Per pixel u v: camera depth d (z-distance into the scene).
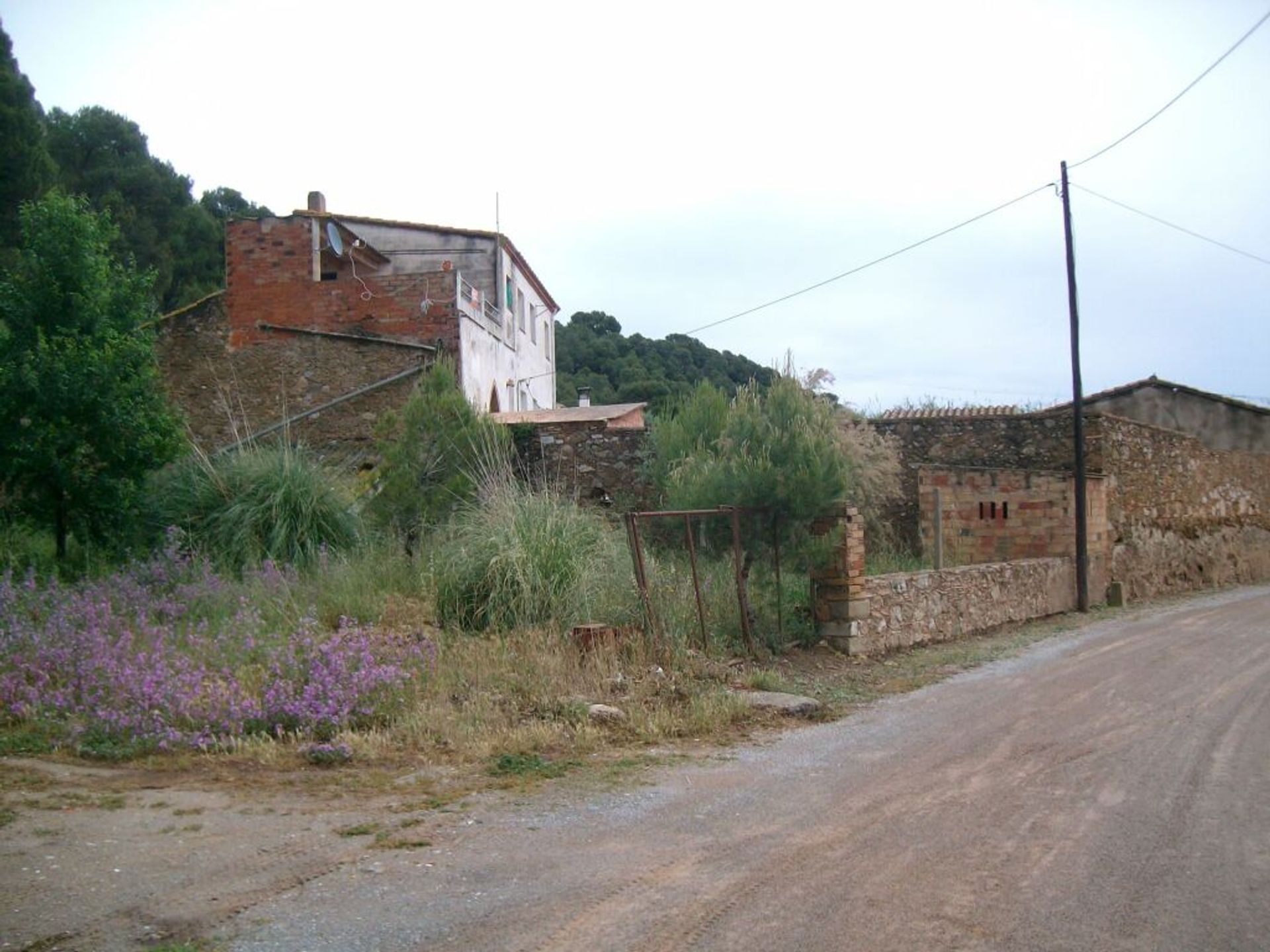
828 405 12.75
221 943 4.08
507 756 7.06
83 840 5.27
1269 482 28.23
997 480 18.58
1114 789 6.23
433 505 14.16
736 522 11.09
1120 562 20.25
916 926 4.20
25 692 7.76
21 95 26.95
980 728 8.10
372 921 4.28
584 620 10.67
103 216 13.96
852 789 6.36
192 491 13.96
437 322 21.30
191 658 8.66
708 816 5.79
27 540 13.61
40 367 12.44
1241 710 8.55
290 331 21.09
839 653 11.67
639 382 42.09
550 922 4.26
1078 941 4.06
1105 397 28.41
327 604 11.16
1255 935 4.11
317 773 6.66
